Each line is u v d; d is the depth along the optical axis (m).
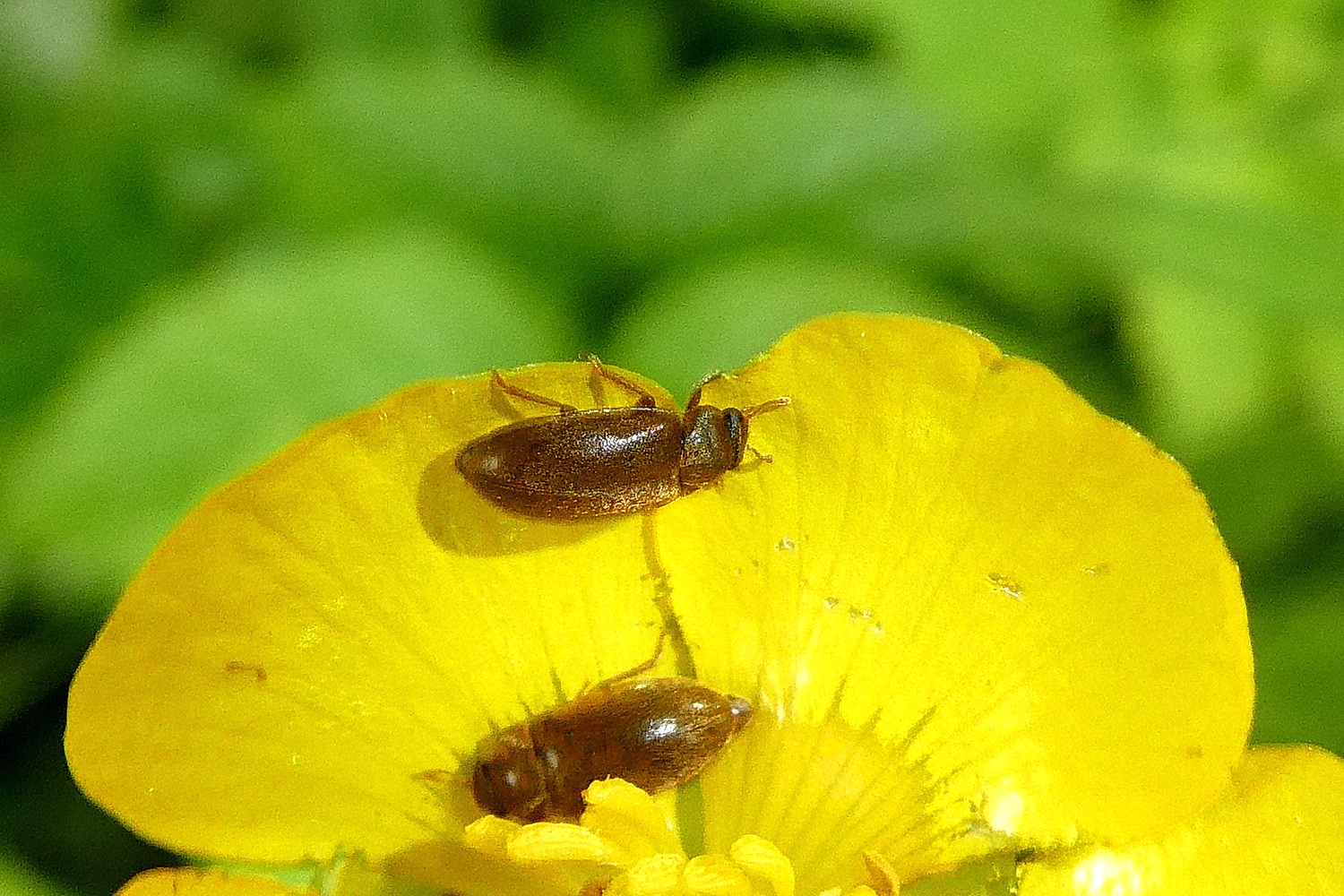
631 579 0.06
